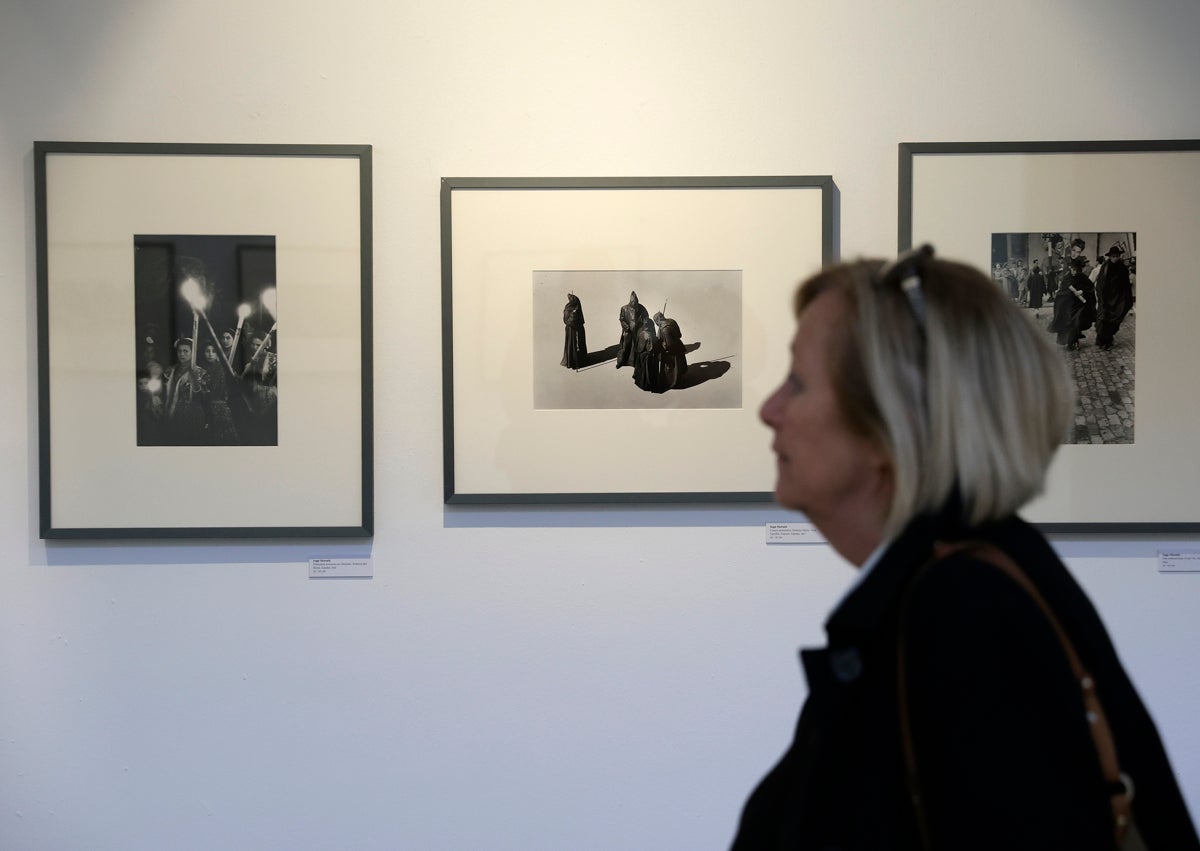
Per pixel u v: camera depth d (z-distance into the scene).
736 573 2.77
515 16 2.74
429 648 2.76
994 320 0.92
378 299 2.75
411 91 2.73
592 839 2.77
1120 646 2.78
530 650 2.77
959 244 2.74
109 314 2.70
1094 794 0.78
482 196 2.71
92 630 2.74
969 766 0.77
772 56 2.75
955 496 0.90
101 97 2.71
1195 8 2.75
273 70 2.72
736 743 2.78
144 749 2.75
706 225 2.72
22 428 2.72
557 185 2.71
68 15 2.71
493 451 2.73
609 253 2.72
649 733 2.77
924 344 0.92
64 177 2.68
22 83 2.70
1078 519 2.77
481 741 2.77
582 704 2.77
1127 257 2.74
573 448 2.73
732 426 2.73
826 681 0.91
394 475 2.76
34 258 2.72
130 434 2.71
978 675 0.79
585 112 2.74
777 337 2.73
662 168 2.75
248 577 2.75
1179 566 2.78
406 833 2.76
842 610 0.89
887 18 2.75
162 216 2.70
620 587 2.77
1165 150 2.73
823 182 2.71
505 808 2.77
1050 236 2.74
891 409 0.91
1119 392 2.75
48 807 2.75
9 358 2.72
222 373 2.71
